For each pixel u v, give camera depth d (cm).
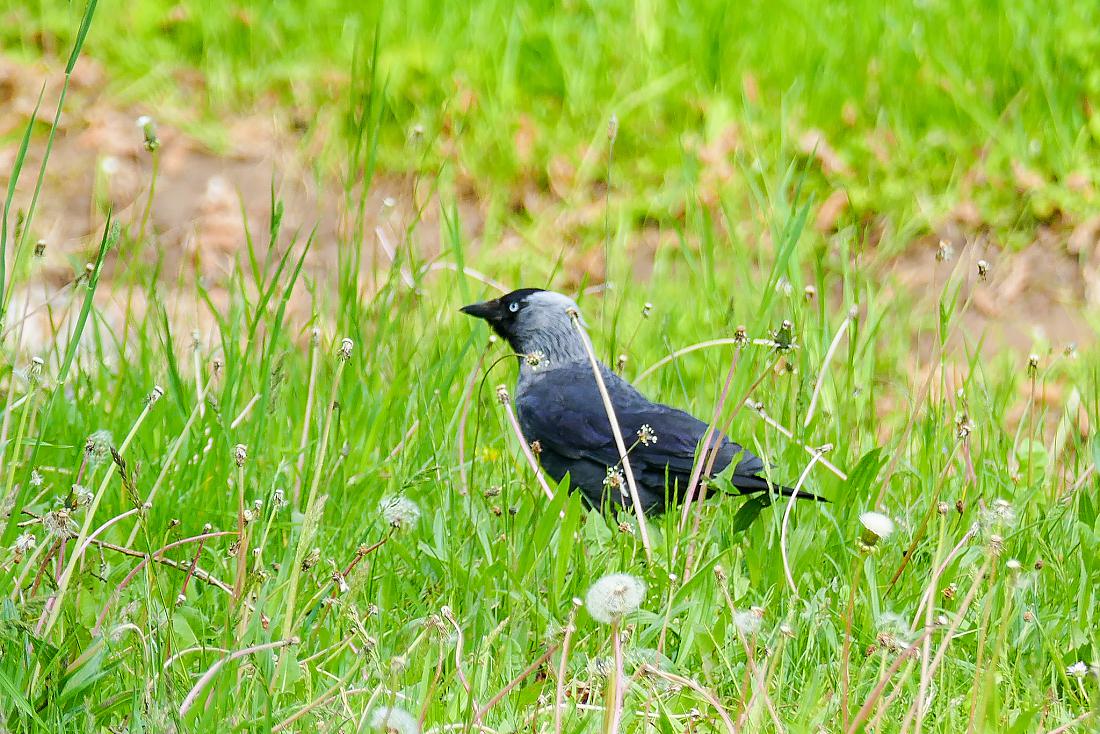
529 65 1791
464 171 1667
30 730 566
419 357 1144
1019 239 1571
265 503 809
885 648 578
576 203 1636
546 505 838
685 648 681
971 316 1470
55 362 1165
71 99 1742
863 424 1084
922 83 1728
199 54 1838
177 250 1523
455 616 718
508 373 1192
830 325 1220
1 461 711
